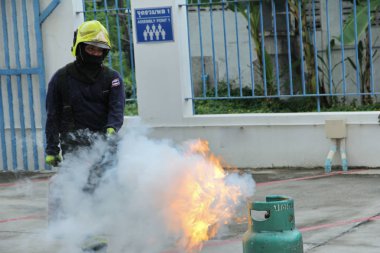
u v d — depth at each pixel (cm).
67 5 1181
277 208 506
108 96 690
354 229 747
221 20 1373
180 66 1152
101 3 1523
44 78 1196
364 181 979
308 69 1259
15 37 1205
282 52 1329
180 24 1155
